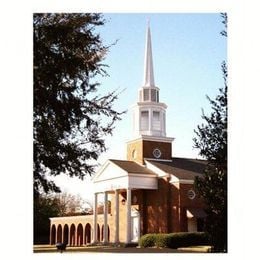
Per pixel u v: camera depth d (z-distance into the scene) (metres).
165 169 40.09
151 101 44.59
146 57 45.62
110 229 44.59
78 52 17.56
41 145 17.42
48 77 17.11
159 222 39.38
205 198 20.91
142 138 42.88
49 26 17.08
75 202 57.34
